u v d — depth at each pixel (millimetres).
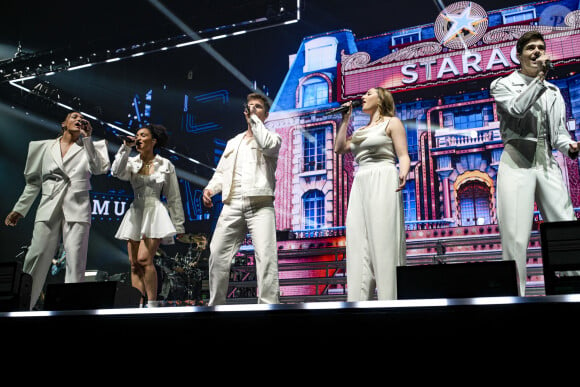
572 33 9242
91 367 2609
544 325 2021
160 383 2482
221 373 2406
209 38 10188
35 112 11984
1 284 3252
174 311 2539
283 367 2318
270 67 11508
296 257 9375
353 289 3525
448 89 10188
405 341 2178
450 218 9867
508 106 3355
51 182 4566
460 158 10016
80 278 4441
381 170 3605
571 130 9062
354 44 10812
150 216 4520
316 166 11023
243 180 3982
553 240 2514
